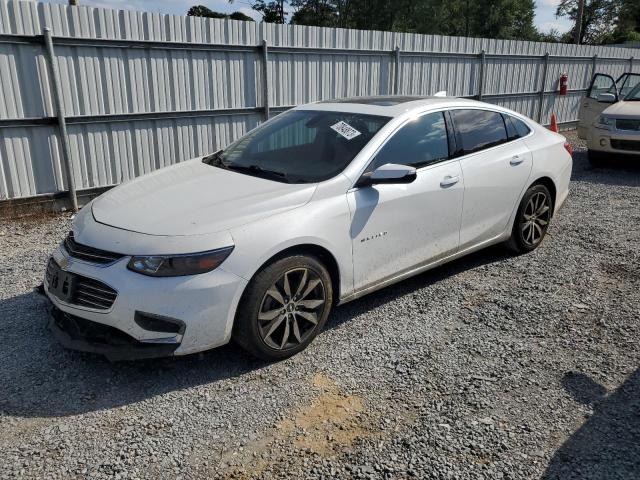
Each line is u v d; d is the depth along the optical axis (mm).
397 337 3961
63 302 3402
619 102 10273
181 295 3188
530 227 5559
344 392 3307
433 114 4609
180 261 3199
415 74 11383
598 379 3459
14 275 5012
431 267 4617
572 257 5605
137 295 3154
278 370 3537
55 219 6902
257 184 3879
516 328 4105
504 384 3393
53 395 3242
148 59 7629
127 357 3221
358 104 4746
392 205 4086
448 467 2697
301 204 3646
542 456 2779
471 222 4832
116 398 3230
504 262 5457
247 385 3373
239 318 3414
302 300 3664
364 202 3912
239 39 8477
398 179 3859
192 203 3631
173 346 3240
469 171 4707
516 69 13742
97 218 3611
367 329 4078
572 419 3068
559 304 4512
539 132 5684
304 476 2637
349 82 10211
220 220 3393
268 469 2682
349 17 49094
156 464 2705
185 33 7883
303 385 3375
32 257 5523
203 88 8289
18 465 2680
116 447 2820
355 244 3898
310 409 3146
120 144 7652
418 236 4363
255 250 3352
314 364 3613
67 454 2764
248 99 8875
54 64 6738
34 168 6977
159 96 7855
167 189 3922
